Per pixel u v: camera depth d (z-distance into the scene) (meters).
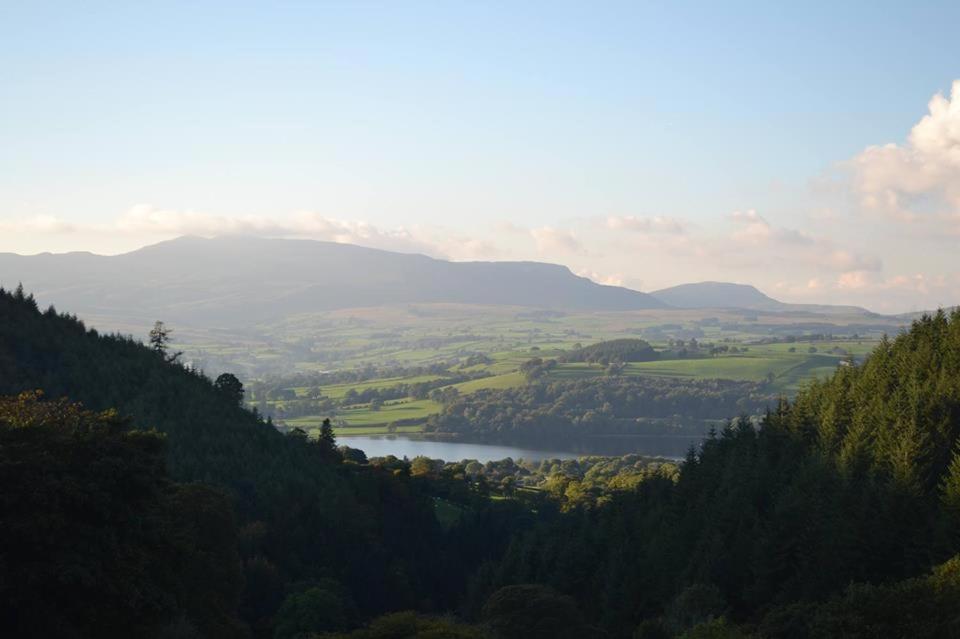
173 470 134.00
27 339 159.62
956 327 148.25
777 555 96.75
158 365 179.25
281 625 104.00
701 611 86.81
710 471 136.38
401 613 71.69
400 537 165.88
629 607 106.56
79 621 53.50
